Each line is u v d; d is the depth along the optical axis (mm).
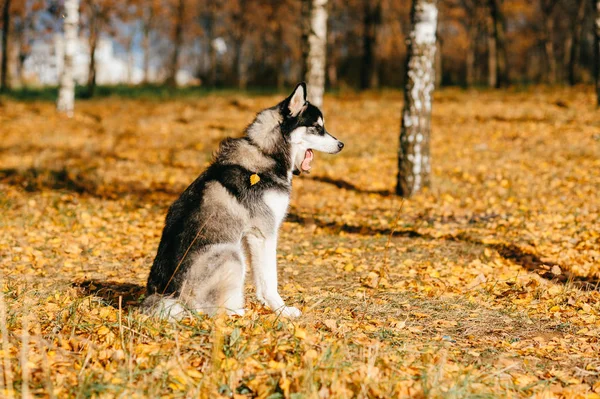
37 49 58594
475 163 13633
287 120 5469
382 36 44906
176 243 4930
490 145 15602
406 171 11156
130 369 3732
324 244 8328
